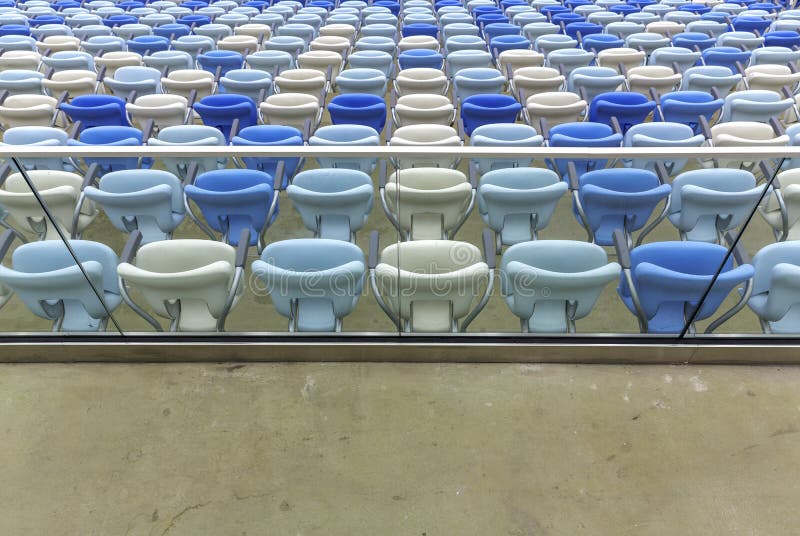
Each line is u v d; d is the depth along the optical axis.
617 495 2.22
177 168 3.03
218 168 3.06
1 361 2.82
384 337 2.80
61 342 2.76
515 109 4.56
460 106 5.19
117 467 2.34
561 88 5.63
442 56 6.00
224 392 2.66
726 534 2.08
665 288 2.53
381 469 2.32
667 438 2.43
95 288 2.68
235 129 4.33
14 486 2.27
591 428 2.48
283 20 7.84
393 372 2.76
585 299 2.62
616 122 4.33
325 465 2.34
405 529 2.12
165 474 2.31
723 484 2.25
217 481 2.28
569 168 2.87
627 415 2.54
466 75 5.40
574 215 3.00
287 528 2.12
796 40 6.68
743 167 2.68
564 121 4.75
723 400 2.60
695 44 6.57
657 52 6.00
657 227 3.08
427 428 2.49
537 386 2.68
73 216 2.79
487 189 2.85
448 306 2.69
